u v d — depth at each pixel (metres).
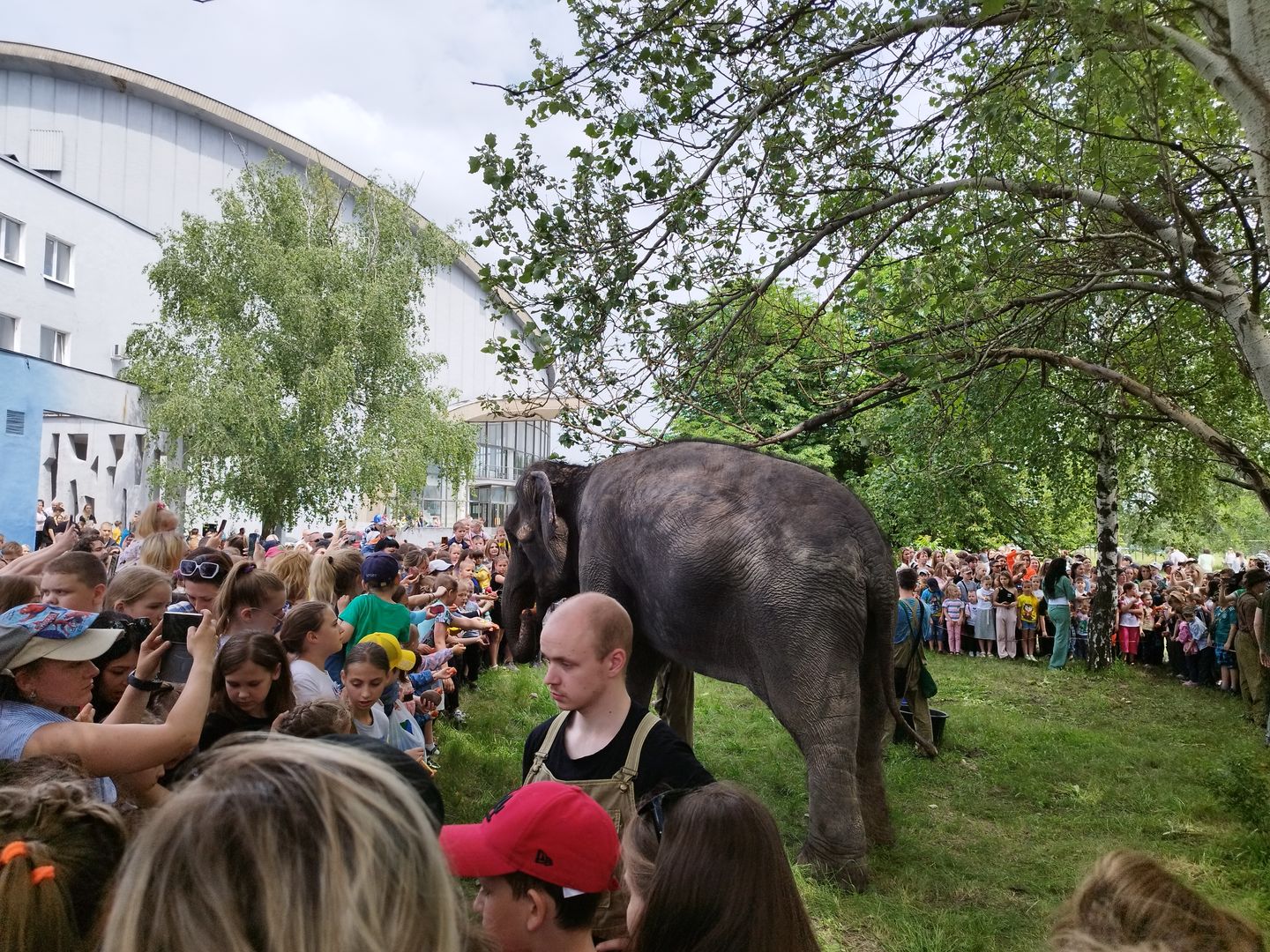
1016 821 6.36
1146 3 5.18
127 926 0.88
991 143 5.55
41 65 42.62
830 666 4.76
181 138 45.06
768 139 6.03
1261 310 6.05
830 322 7.15
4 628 2.58
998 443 12.85
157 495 27.80
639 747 2.81
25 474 17.62
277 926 0.85
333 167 49.50
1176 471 14.42
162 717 3.38
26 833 1.62
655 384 6.40
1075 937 1.46
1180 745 8.79
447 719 8.29
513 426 51.31
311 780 0.95
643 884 2.06
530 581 7.20
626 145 6.10
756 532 4.96
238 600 4.27
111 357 31.89
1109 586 13.64
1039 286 7.21
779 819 6.29
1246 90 4.57
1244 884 5.17
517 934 1.89
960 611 14.92
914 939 4.28
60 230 29.34
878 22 6.05
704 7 5.94
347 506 31.39
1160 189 5.50
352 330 30.09
